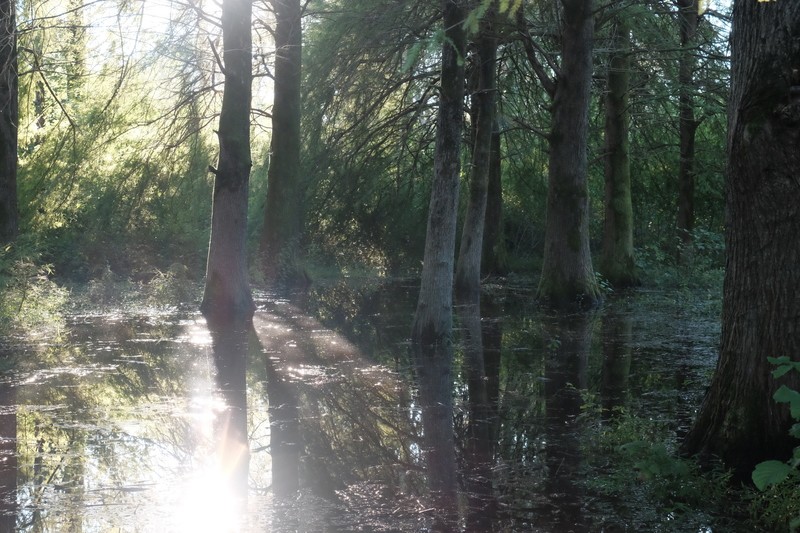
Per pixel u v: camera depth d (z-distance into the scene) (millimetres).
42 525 5160
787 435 5562
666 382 9727
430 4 17656
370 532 5031
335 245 29500
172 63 19156
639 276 24844
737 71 5793
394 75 22156
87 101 22453
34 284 15352
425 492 5820
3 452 6812
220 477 6195
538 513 5355
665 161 29484
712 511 5297
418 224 29266
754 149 5594
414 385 9672
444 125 12203
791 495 5113
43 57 19672
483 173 20703
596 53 21406
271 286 23344
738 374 5863
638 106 26344
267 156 28688
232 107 16219
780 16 5484
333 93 22844
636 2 19469
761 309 5711
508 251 32125
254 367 10828
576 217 19062
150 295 19531
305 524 5188
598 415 7996
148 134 22312
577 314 17188
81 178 22797
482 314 17250
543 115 25938
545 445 7008
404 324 15570
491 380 9953
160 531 5059
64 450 6875
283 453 6832
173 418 7996
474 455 6750
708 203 30484
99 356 11578
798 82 5441
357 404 8648
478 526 5133
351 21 19766
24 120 22312
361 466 6465
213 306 16672
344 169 26234
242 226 16797
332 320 16250
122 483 6031
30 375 10133
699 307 17938
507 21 14945
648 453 5758
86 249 22375
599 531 5031
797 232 5543
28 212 21969
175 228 23391
